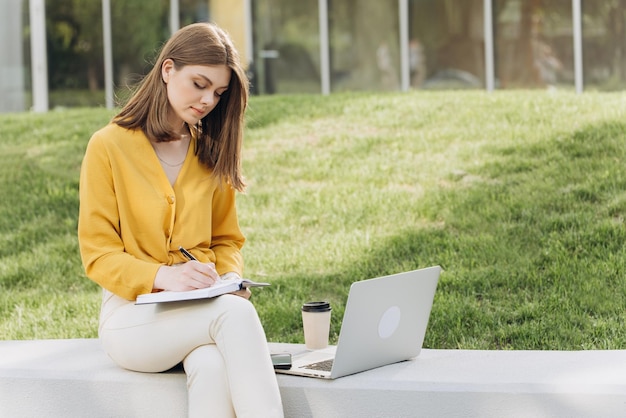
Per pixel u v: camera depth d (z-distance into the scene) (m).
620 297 4.78
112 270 3.11
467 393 2.98
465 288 5.03
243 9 10.25
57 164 7.53
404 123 7.81
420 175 6.69
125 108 3.34
